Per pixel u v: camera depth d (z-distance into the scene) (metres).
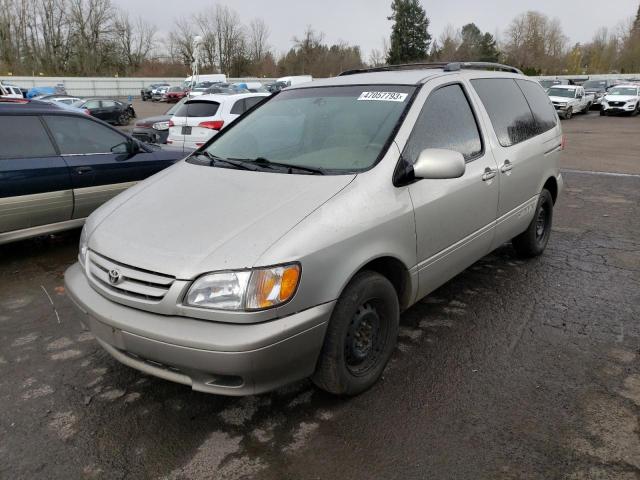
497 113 4.12
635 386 2.98
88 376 3.16
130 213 2.87
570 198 8.03
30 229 5.06
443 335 3.60
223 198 2.80
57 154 5.20
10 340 3.61
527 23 66.94
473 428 2.63
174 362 2.35
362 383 2.85
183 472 2.37
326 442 2.55
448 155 2.87
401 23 68.56
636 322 3.77
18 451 2.51
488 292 4.32
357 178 2.82
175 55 74.19
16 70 64.38
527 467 2.37
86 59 67.56
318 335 2.48
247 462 2.43
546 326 3.71
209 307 2.31
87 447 2.54
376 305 2.88
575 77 47.94
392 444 2.53
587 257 5.19
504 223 4.12
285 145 3.40
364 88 3.58
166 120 12.87
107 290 2.58
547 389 2.95
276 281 2.31
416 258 3.08
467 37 70.81
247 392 2.37
